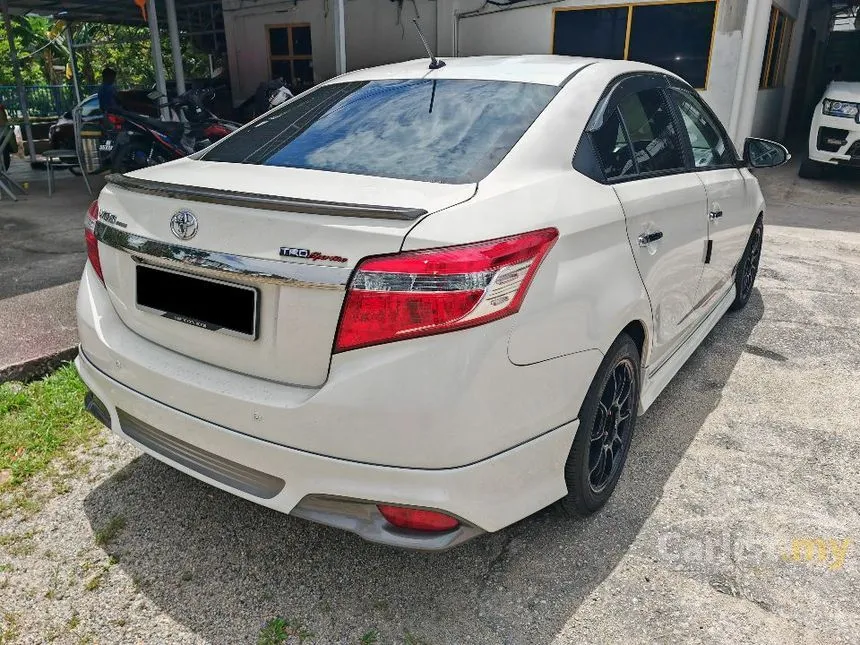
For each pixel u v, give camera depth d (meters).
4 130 8.68
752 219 4.10
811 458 2.90
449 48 11.41
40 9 12.58
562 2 10.24
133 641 1.96
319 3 12.61
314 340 1.76
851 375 3.67
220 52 15.51
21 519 2.44
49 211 7.81
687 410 3.30
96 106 11.37
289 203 1.73
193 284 1.95
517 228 1.85
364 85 2.81
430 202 1.83
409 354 1.70
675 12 9.58
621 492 2.66
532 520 2.48
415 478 1.75
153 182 2.13
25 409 3.10
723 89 9.48
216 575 2.21
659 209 2.59
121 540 2.35
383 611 2.07
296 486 1.85
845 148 9.34
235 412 1.88
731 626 2.02
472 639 1.98
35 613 2.04
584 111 2.42
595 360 2.12
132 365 2.10
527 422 1.91
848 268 5.66
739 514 2.53
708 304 3.59
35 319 3.96
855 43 17.42
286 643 1.96
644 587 2.17
